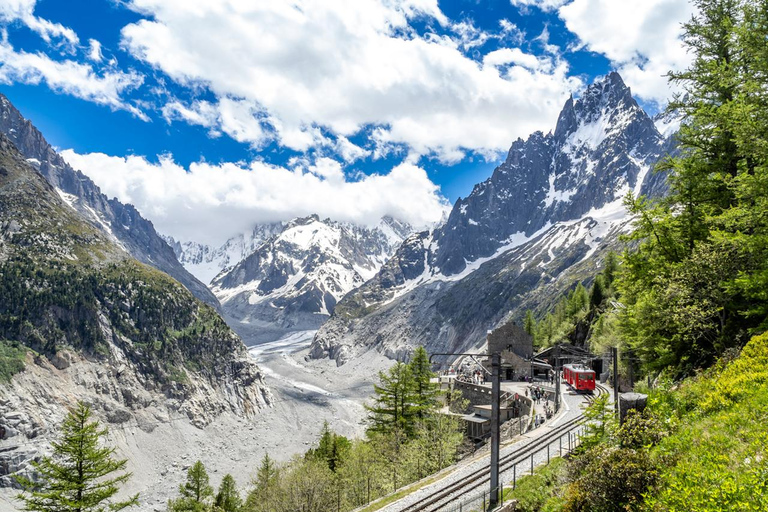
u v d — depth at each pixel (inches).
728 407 708.0
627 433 754.2
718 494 465.7
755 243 995.9
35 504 1637.6
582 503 668.7
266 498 2314.2
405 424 2573.8
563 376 3341.5
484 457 1608.0
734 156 1239.5
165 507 5068.9
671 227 1328.7
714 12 1278.3
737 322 1125.7
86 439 1688.0
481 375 3791.8
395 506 1282.0
